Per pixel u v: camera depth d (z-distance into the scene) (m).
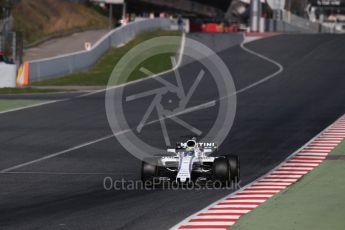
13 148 81.50
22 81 160.62
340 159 72.00
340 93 141.88
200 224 42.41
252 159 73.88
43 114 111.94
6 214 46.31
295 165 68.62
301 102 128.62
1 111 115.50
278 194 52.88
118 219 44.44
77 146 83.12
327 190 54.09
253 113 113.75
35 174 65.12
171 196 52.81
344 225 41.56
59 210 47.69
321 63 195.75
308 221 42.75
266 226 41.50
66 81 166.00
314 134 92.06
